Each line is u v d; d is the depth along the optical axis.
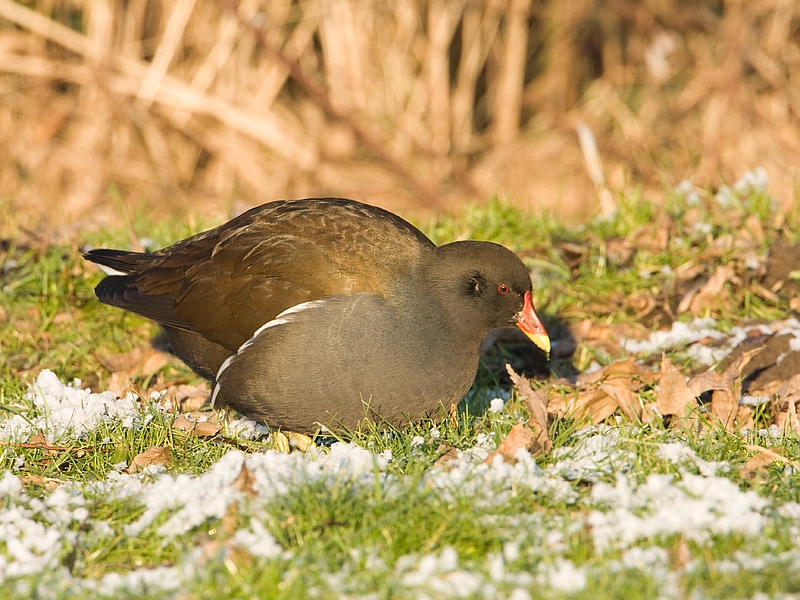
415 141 22.25
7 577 6.36
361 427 8.92
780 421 9.16
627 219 13.51
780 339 10.38
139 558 6.88
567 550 6.55
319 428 9.06
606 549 6.48
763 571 6.17
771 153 22.89
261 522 6.84
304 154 22.12
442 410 9.00
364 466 7.58
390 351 8.66
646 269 12.35
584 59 24.48
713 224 13.12
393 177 22.47
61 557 6.68
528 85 24.31
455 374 8.95
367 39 22.38
